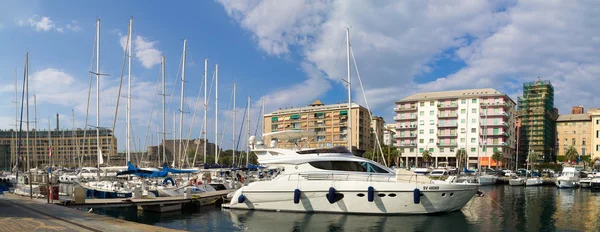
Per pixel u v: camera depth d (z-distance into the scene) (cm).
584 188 5981
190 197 2912
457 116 10900
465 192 2528
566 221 2620
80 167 5281
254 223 2333
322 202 2536
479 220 2495
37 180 2738
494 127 10581
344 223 2278
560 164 11194
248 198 2717
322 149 2786
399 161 11481
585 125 14000
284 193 2617
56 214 1672
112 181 3391
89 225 1418
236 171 4462
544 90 13462
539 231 2252
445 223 2302
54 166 6675
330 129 11950
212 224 2331
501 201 3931
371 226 2203
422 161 11294
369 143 12638
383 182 2448
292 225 2261
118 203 2530
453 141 10912
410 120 11519
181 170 3412
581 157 12938
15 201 2220
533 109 13275
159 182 3525
